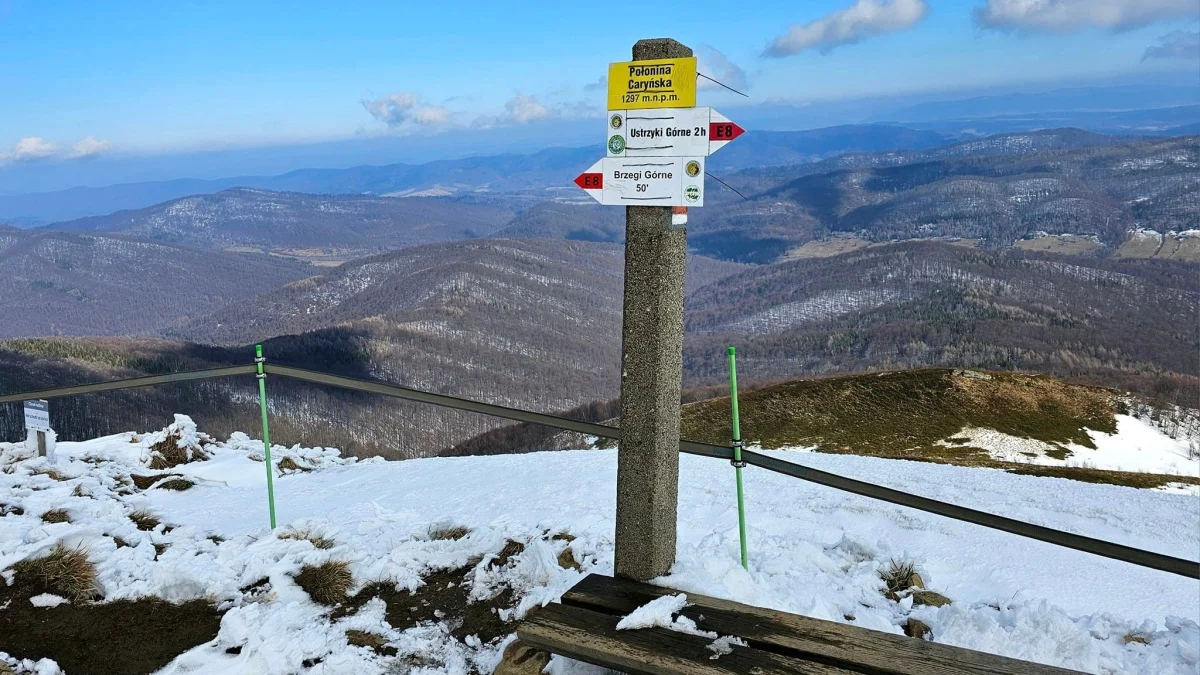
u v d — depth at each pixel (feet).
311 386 452.76
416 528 17.67
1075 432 218.18
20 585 14.76
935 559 23.02
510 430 329.52
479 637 12.73
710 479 32.83
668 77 10.02
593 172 10.67
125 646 12.87
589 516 20.33
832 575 15.31
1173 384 362.94
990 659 8.72
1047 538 10.47
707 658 8.91
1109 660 11.85
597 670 9.98
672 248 10.53
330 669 11.73
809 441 201.77
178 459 33.06
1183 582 24.22
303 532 17.52
